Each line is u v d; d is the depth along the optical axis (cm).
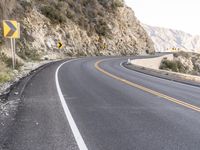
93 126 622
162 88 1366
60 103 845
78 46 4422
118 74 1969
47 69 1931
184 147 513
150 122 678
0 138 520
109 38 5588
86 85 1263
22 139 520
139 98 1010
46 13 3903
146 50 7100
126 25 6531
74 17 4688
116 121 672
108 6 6203
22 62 2131
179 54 7138
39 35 3422
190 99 1066
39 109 757
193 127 652
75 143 511
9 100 852
